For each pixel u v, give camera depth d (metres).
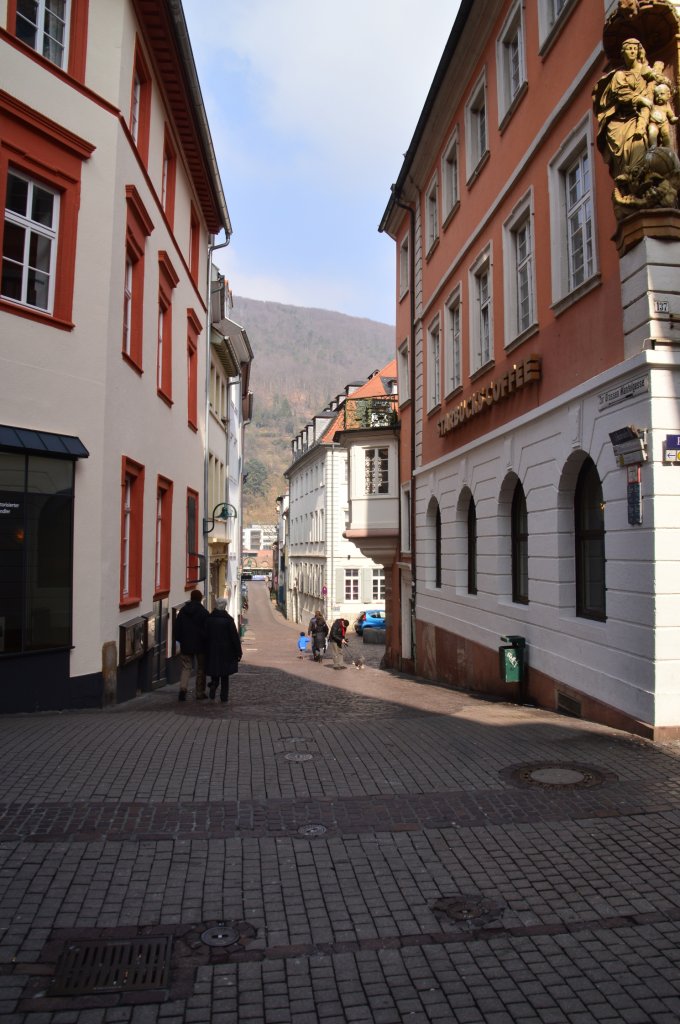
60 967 3.93
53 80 11.10
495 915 4.51
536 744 8.51
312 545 58.19
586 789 6.71
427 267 20.81
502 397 13.80
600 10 10.02
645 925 4.37
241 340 29.97
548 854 5.36
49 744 8.30
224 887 4.86
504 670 12.43
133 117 14.31
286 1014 3.58
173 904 4.62
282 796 6.65
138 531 13.99
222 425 29.33
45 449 10.55
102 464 11.55
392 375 47.59
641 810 6.16
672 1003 3.65
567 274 11.30
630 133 8.80
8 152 10.48
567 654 10.77
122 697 12.45
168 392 16.88
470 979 3.87
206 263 22.53
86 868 5.07
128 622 12.90
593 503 10.64
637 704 8.66
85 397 11.36
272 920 4.45
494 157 14.66
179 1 13.34
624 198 8.77
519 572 13.95
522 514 13.79
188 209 19.56
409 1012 3.60
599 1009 3.61
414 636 21.81
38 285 11.01
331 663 27.27
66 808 6.17
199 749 8.32
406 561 23.42
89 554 11.33
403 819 6.09
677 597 8.30
